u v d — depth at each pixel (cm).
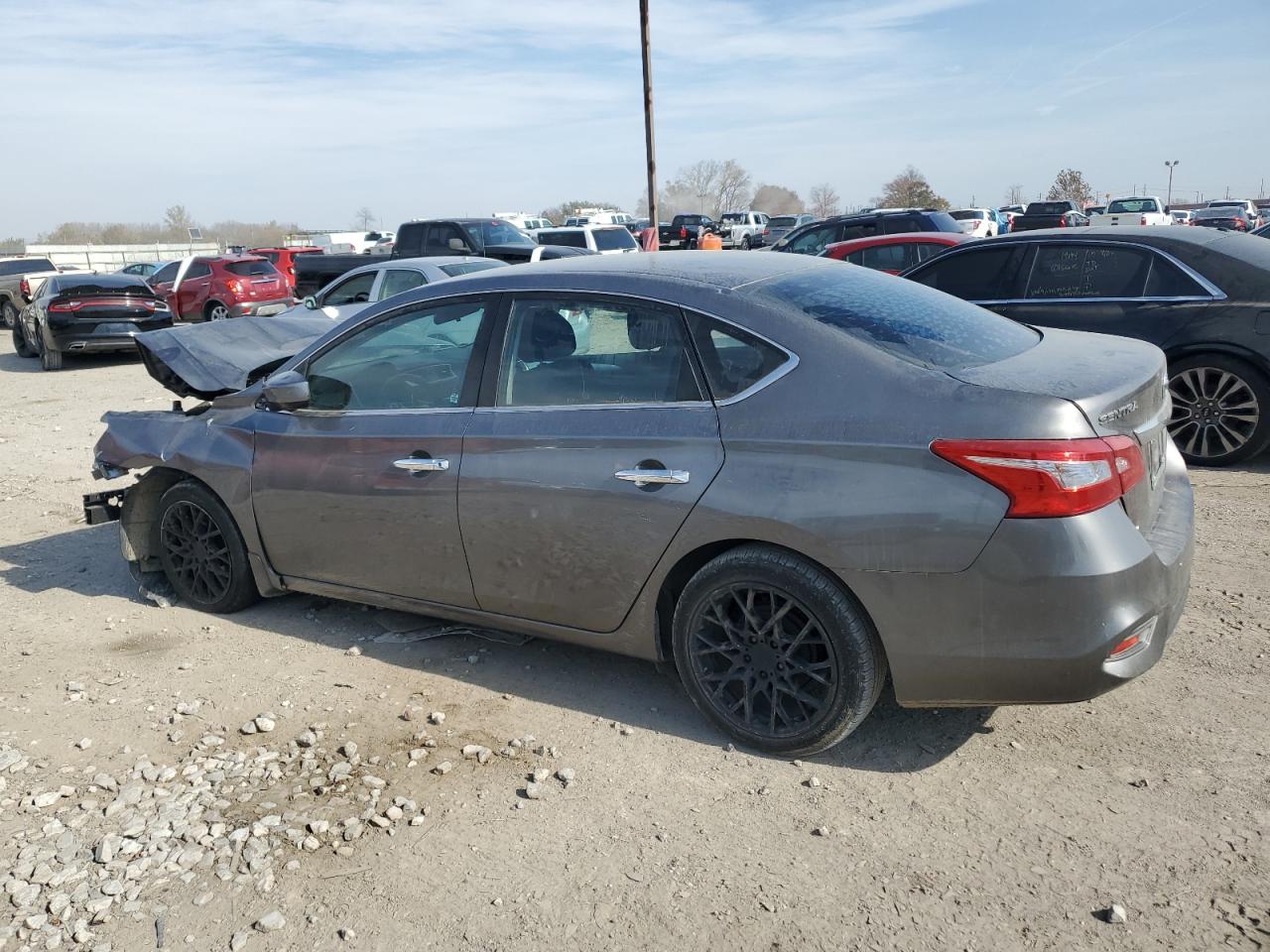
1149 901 266
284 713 394
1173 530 333
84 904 285
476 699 400
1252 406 662
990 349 348
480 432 386
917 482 302
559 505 367
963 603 300
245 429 467
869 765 339
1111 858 284
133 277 1684
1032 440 289
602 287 371
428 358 412
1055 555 289
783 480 321
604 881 287
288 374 441
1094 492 291
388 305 427
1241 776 318
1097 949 250
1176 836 291
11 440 1016
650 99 2066
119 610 515
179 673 434
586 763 350
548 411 375
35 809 333
